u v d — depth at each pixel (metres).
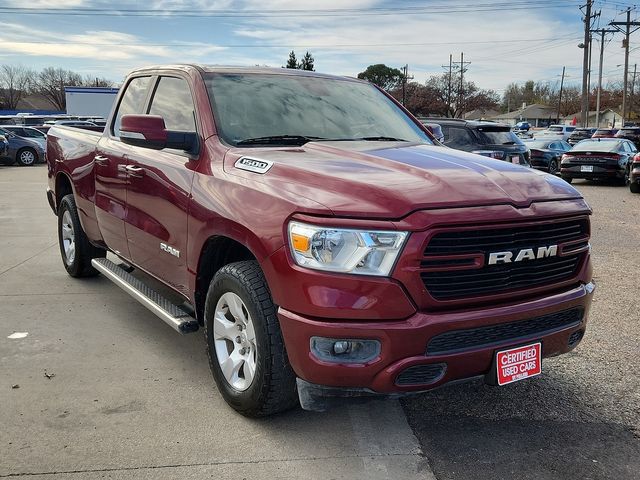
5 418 3.41
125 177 4.52
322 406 3.04
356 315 2.76
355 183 2.98
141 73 5.01
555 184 3.45
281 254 2.92
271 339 3.08
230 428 3.37
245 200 3.22
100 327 4.90
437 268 2.80
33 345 4.49
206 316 3.59
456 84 86.00
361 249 2.75
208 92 4.09
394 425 3.47
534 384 4.05
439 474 2.99
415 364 2.81
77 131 6.00
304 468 3.01
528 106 124.69
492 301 2.98
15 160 25.41
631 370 4.28
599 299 5.98
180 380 3.96
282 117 4.15
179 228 3.80
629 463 3.12
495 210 2.93
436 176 3.12
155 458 3.06
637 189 16.03
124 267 5.41
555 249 3.14
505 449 3.24
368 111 4.65
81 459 3.03
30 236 8.79
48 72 105.56
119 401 3.65
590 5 47.00
